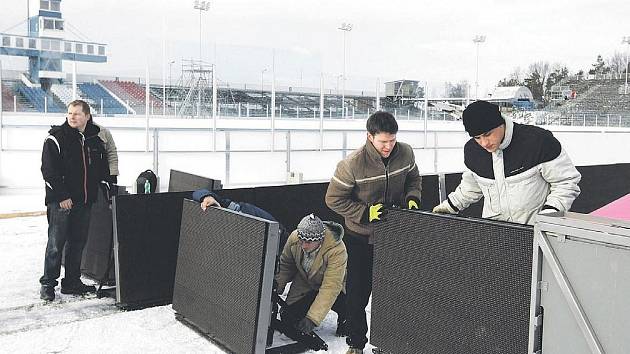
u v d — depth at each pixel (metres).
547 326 2.25
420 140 17.83
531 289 2.29
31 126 12.81
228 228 3.56
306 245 3.56
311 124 22.02
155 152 10.89
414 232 2.97
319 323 3.62
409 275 3.00
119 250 4.31
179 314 4.09
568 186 2.73
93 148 4.63
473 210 6.24
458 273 2.75
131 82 28.80
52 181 4.34
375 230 3.20
